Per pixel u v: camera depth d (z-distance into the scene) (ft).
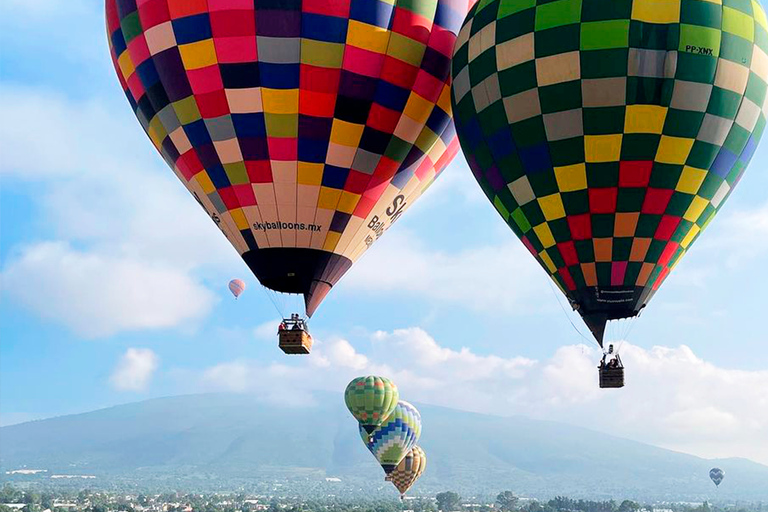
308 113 72.59
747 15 68.03
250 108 72.33
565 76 66.33
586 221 68.18
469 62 70.79
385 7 72.90
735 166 69.46
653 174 66.85
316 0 71.46
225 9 71.41
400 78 73.87
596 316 69.10
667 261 69.26
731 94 66.80
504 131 69.15
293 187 74.08
